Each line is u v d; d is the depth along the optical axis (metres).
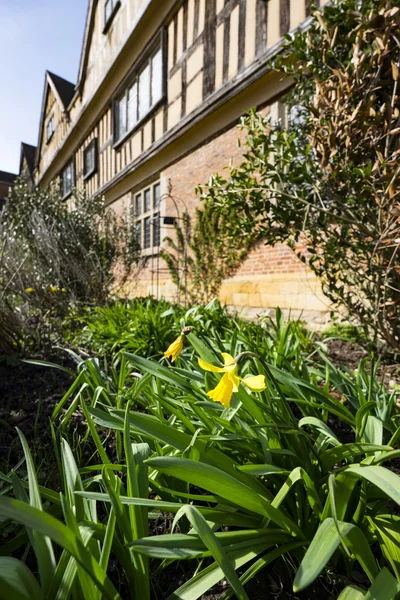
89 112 15.81
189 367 2.05
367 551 0.95
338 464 1.57
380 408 1.73
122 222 8.73
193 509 0.94
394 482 0.88
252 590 1.10
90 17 15.12
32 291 5.46
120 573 1.17
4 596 0.71
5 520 1.13
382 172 2.61
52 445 1.91
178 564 1.18
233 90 7.03
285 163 3.00
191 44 8.86
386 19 2.44
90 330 3.94
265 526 1.11
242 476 1.22
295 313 5.94
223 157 7.77
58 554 1.19
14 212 8.48
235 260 7.23
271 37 6.48
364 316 3.64
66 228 7.13
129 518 1.08
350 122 2.62
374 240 2.82
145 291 11.40
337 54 3.00
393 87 2.63
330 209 3.07
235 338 2.19
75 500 1.07
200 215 8.01
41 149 24.36
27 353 3.65
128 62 12.13
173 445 1.23
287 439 1.38
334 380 2.03
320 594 1.09
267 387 1.58
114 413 1.49
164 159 10.21
